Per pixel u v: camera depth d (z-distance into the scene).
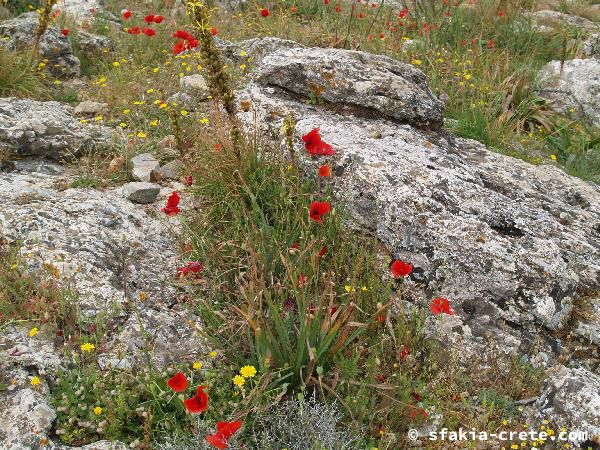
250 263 3.74
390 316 3.84
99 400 3.11
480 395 3.52
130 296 3.77
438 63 8.36
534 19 11.91
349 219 4.21
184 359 3.43
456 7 10.38
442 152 5.10
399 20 10.35
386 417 3.22
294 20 10.85
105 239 4.13
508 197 4.89
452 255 3.94
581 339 3.94
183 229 4.35
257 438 3.06
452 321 3.81
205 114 6.23
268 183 4.31
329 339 3.23
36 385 3.08
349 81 5.38
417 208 4.09
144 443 2.97
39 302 3.49
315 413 3.04
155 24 9.56
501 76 8.35
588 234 4.71
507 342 3.76
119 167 5.43
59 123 5.81
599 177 6.71
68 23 9.04
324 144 3.85
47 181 5.12
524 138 7.21
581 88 8.45
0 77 6.89
